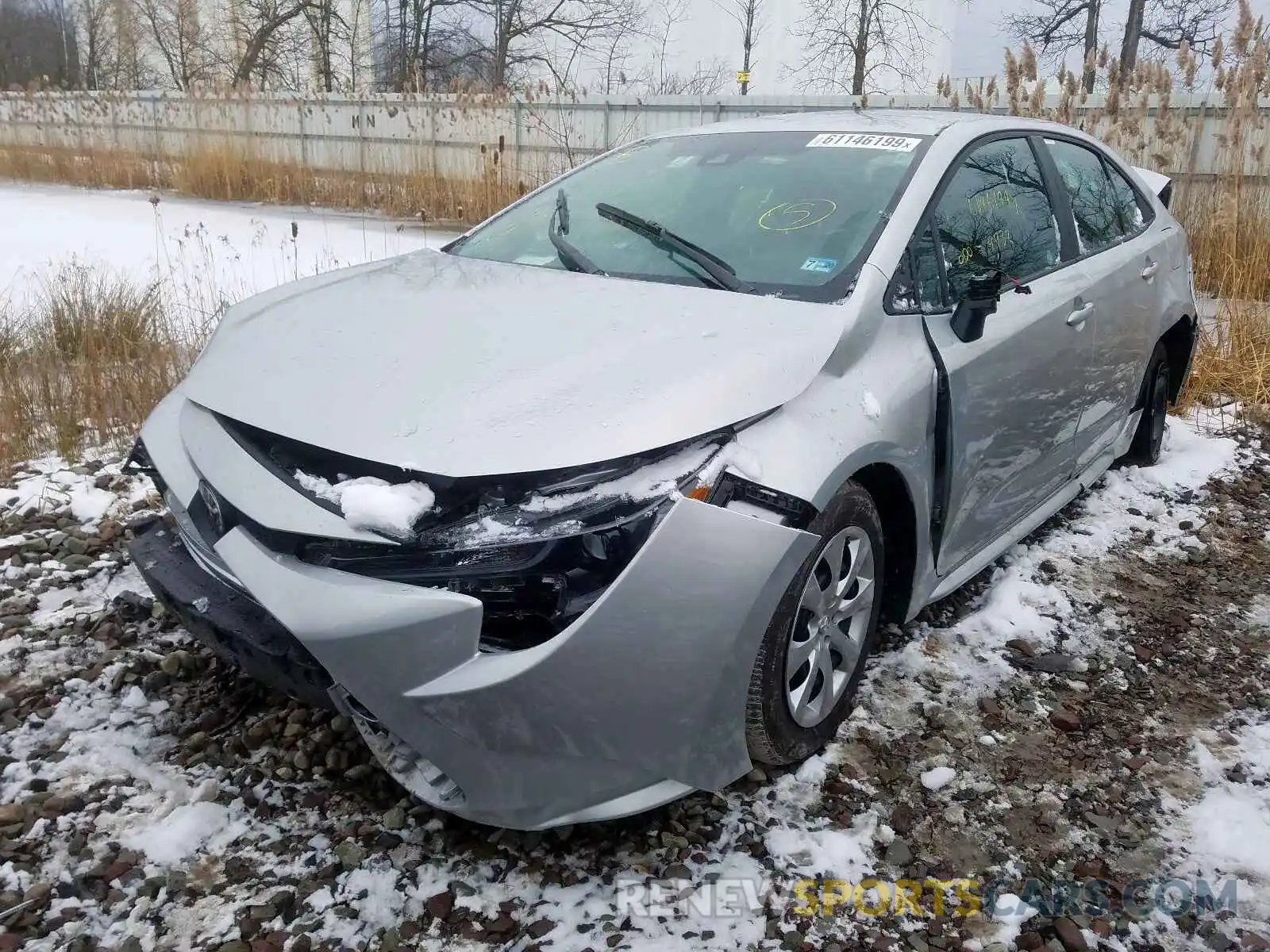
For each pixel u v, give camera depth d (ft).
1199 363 19.81
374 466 6.94
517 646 6.72
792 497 7.22
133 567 11.41
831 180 10.39
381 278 10.29
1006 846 7.78
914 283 9.34
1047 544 13.23
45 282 21.99
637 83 84.94
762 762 8.10
